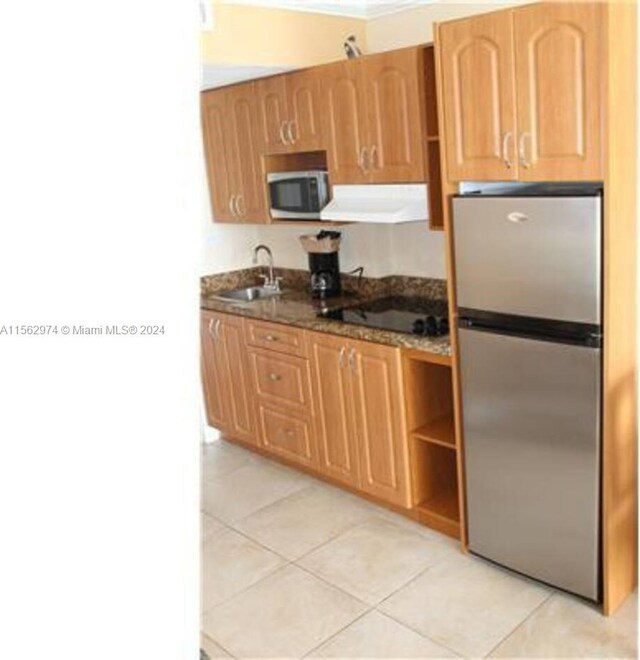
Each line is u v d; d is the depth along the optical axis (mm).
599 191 2062
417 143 2807
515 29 2109
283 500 3428
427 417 2986
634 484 2389
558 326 2223
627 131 2045
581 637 2279
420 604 2525
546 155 2127
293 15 3191
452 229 2465
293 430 3543
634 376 2293
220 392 4016
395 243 3598
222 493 3547
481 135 2287
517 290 2291
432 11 3199
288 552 2949
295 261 4207
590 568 2354
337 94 3082
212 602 2631
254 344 3637
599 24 1921
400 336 2816
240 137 3713
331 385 3215
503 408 2451
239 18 3000
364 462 3162
